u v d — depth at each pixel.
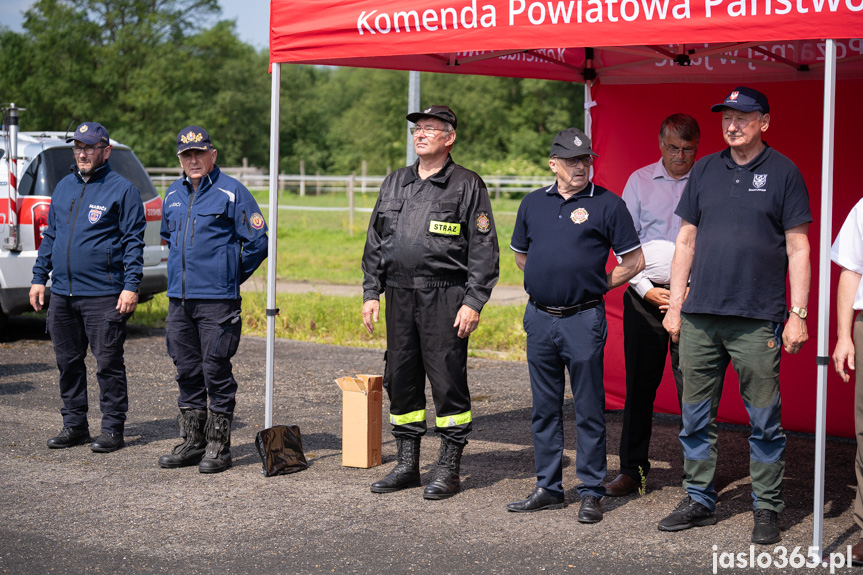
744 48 5.72
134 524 4.33
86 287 5.49
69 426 5.71
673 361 4.77
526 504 4.52
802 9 3.79
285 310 11.37
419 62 6.25
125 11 54.34
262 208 30.38
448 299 4.64
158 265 9.76
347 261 17.94
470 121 55.44
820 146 6.00
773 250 3.98
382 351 9.44
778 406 4.07
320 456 5.56
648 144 6.59
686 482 4.35
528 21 4.30
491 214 4.63
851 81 5.88
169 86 53.91
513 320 11.10
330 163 69.56
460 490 4.88
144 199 9.66
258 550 4.00
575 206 4.29
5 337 9.82
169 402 7.01
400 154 61.53
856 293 3.90
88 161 5.48
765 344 4.01
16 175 8.82
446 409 4.74
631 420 4.88
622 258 4.34
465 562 3.85
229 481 5.02
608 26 4.13
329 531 4.23
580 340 4.29
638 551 3.98
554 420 4.51
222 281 5.09
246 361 8.78
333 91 80.00
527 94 53.41
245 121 63.47
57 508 4.56
